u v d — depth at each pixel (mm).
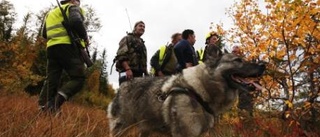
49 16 6332
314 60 5148
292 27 4953
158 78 5035
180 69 7023
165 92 4668
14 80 19906
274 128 5332
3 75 20203
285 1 4961
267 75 5605
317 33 4914
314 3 4828
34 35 26609
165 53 7738
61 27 6152
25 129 3438
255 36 6504
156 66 7770
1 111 4445
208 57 4625
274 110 6043
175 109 4441
